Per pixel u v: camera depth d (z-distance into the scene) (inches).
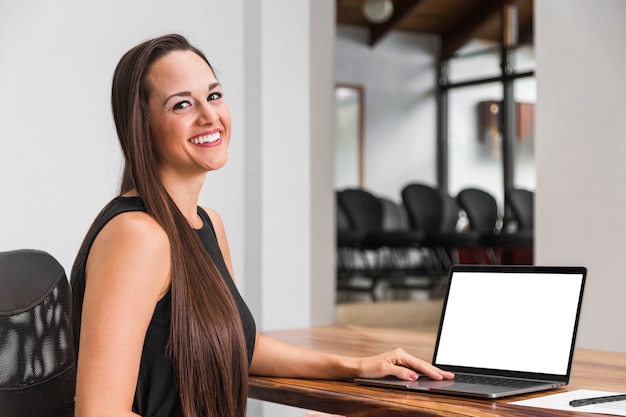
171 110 56.5
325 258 147.1
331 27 150.6
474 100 471.8
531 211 352.2
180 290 53.9
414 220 347.6
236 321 56.8
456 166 480.7
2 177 102.7
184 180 59.1
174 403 55.2
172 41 58.3
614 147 129.3
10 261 65.6
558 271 60.7
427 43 489.1
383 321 295.7
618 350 128.9
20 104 104.1
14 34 103.8
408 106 482.0
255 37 123.2
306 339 83.7
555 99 137.8
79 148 109.0
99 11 110.8
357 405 56.4
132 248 51.9
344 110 463.8
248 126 124.4
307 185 127.7
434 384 58.8
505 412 49.7
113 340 50.6
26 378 63.6
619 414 48.4
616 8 129.0
